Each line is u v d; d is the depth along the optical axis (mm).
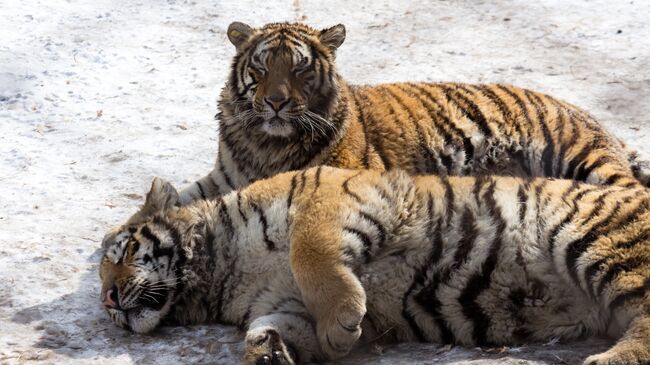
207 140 13867
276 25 11789
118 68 16000
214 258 9008
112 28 17422
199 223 9086
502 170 11867
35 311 9328
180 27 17641
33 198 11969
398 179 8820
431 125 11664
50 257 10453
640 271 7777
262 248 8758
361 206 8547
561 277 8164
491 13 18219
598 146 11805
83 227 11266
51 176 12602
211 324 9094
